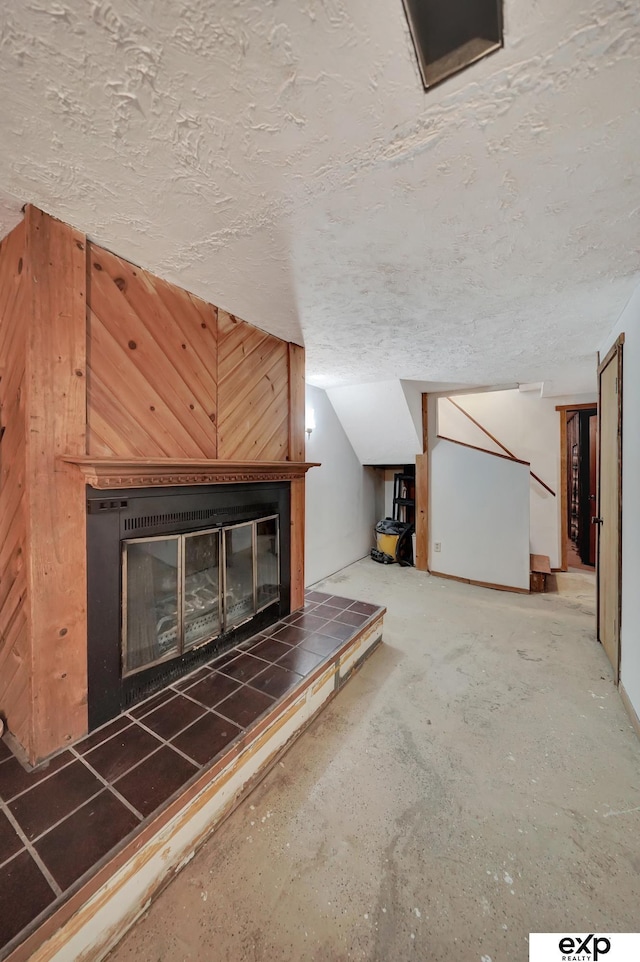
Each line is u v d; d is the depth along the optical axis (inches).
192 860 45.9
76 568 50.9
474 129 33.1
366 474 194.7
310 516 151.3
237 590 80.1
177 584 65.8
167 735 53.6
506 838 48.9
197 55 26.9
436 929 39.4
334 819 51.5
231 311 73.9
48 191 41.2
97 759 49.2
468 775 58.9
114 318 53.9
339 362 114.0
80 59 27.3
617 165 37.2
